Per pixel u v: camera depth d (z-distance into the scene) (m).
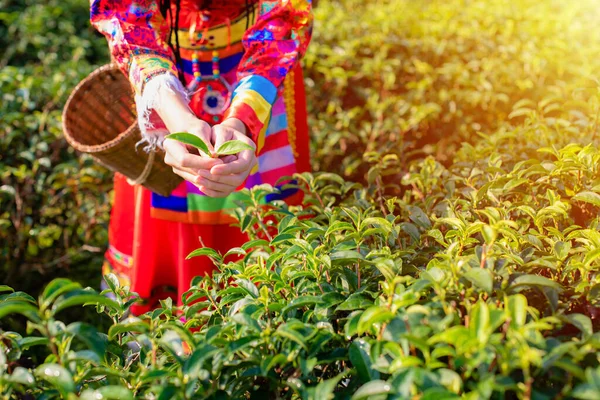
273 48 1.50
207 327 1.19
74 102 1.78
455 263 1.02
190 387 0.91
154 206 1.80
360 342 0.96
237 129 1.38
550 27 3.08
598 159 1.38
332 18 3.43
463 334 0.84
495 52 3.06
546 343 0.91
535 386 0.94
